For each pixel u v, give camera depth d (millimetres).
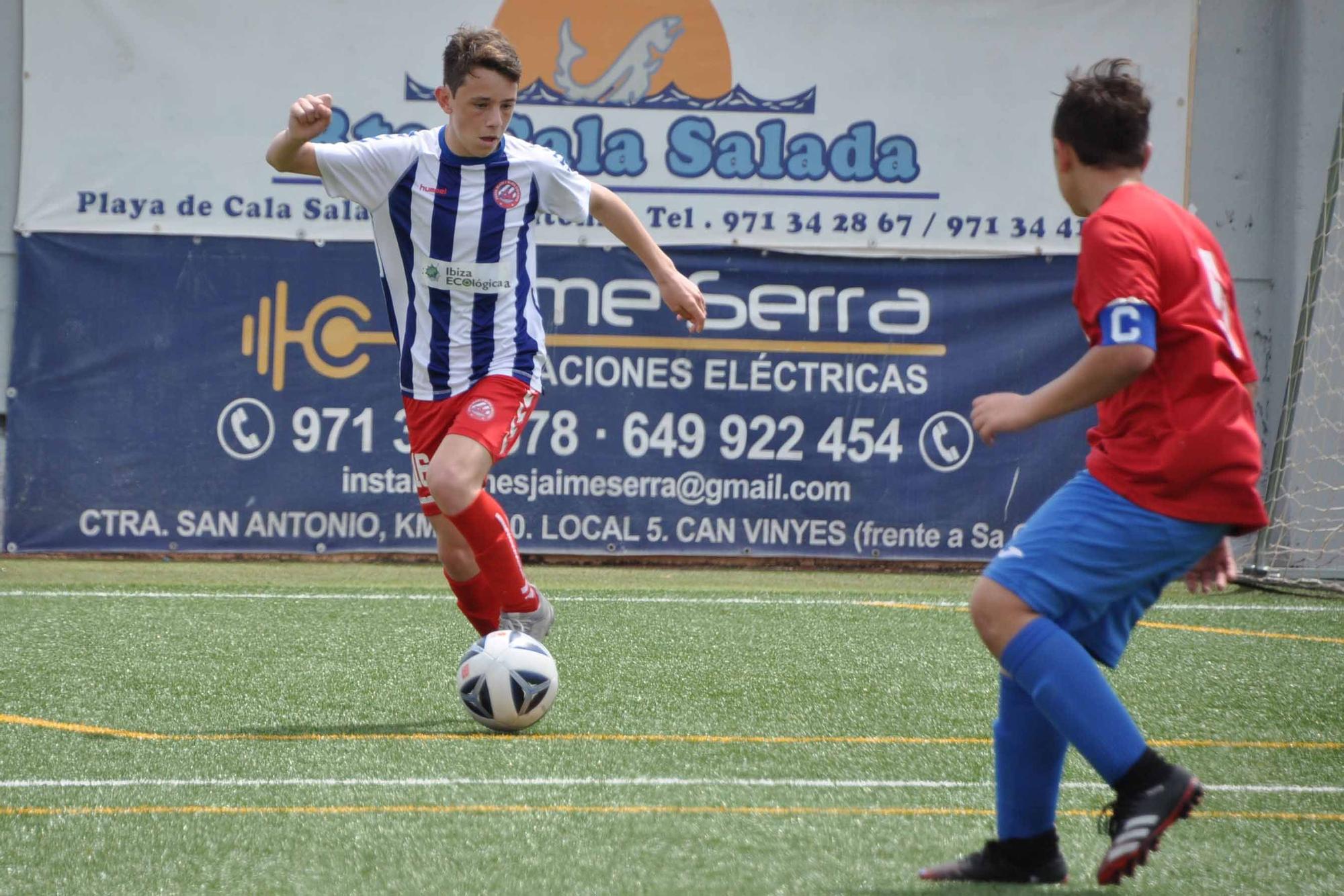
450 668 17062
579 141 29453
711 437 29578
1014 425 8008
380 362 29312
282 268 29156
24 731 13305
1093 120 8625
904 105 29703
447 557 15523
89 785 11211
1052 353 29969
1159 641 20047
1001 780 8781
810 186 29672
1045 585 8148
